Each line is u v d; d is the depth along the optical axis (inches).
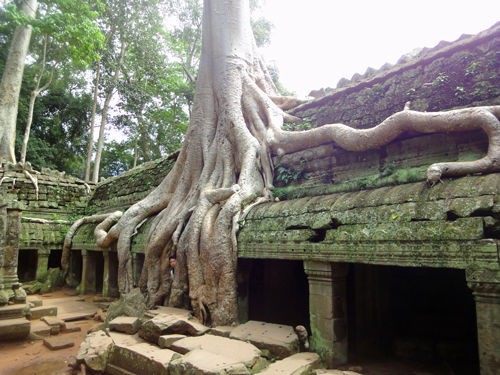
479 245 147.7
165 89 1004.6
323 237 215.6
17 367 237.9
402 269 296.0
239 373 161.9
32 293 499.5
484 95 229.9
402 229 172.4
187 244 298.0
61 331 326.6
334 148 286.4
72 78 1062.4
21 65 742.5
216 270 266.5
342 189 261.6
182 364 168.9
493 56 231.6
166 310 291.4
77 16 668.7
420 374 201.3
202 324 260.2
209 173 355.9
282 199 298.4
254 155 321.7
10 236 335.6
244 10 417.7
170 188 405.4
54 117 1039.6
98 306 413.4
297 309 322.3
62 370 229.8
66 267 542.3
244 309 268.2
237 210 280.8
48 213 642.8
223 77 384.2
